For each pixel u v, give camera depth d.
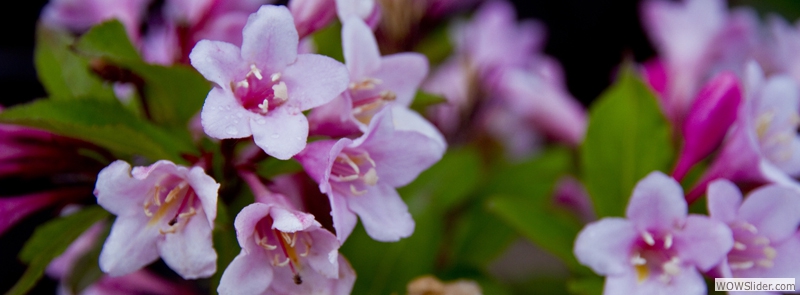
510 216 0.44
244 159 0.41
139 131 0.41
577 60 0.79
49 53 0.44
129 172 0.38
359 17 0.40
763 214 0.41
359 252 0.45
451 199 0.48
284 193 0.41
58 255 0.41
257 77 0.39
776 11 0.67
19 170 0.41
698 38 0.50
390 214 0.40
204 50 0.38
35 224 0.59
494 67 0.52
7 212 0.41
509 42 0.53
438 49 0.52
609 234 0.41
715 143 0.43
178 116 0.43
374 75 0.41
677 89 0.50
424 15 0.51
